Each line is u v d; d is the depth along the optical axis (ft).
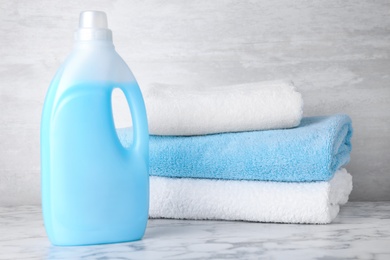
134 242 3.34
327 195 3.76
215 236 3.48
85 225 3.23
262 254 2.99
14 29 5.02
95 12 3.30
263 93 3.94
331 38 4.96
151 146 4.03
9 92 5.03
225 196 3.91
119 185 3.27
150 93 4.04
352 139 4.99
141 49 5.00
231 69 4.98
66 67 3.23
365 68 4.96
